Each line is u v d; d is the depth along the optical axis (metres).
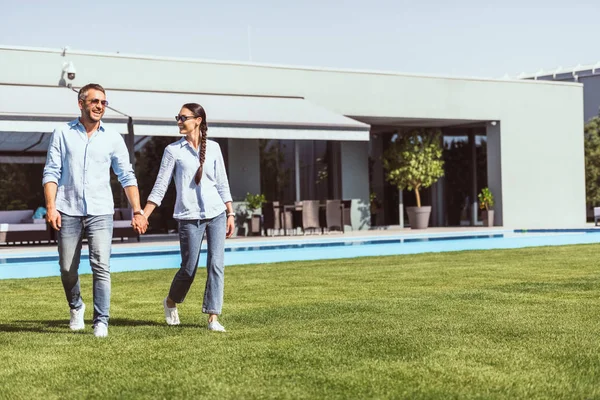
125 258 10.86
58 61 16.42
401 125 22.06
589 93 31.41
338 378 3.67
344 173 20.22
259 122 15.11
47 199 5.00
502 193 21.33
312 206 17.91
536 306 6.13
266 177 19.00
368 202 20.58
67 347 4.61
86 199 5.03
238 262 11.55
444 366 3.89
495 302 6.42
